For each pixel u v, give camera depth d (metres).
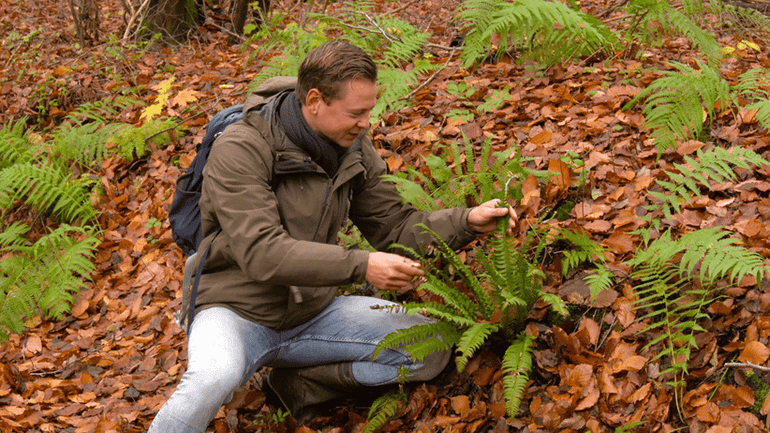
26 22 8.28
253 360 2.29
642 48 4.15
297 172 2.18
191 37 6.70
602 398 2.12
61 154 4.48
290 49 4.78
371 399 2.54
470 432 2.21
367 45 4.75
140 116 4.72
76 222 4.18
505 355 2.13
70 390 2.96
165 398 2.79
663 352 2.07
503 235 2.22
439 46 4.59
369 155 2.44
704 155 2.63
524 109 3.70
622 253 2.55
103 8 8.66
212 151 2.17
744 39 4.26
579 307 2.45
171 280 3.53
